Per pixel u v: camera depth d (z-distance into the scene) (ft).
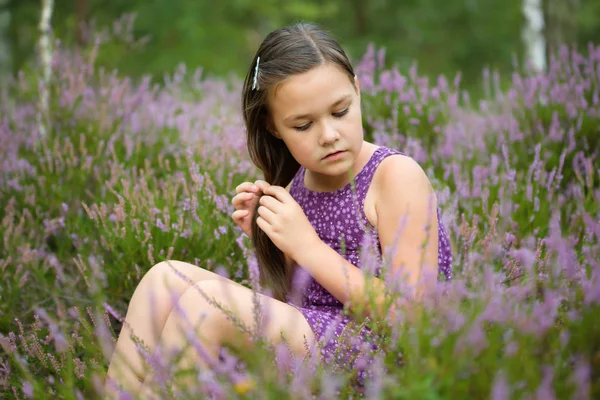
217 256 8.80
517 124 11.31
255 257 8.04
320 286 7.22
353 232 7.23
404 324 5.15
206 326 5.95
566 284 5.45
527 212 8.96
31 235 9.78
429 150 11.69
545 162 10.35
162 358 5.21
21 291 9.16
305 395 4.71
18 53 35.27
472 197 9.57
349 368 5.76
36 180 10.89
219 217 9.00
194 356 5.69
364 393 5.63
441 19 39.42
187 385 5.23
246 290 6.30
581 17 33.99
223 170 10.28
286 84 6.63
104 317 6.55
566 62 12.71
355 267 6.82
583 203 8.63
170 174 10.41
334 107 6.63
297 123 6.73
